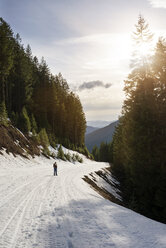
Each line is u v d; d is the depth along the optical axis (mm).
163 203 16047
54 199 9625
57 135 71062
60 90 80500
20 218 6383
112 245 4340
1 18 39875
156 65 20047
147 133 18094
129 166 20875
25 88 53469
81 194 11820
